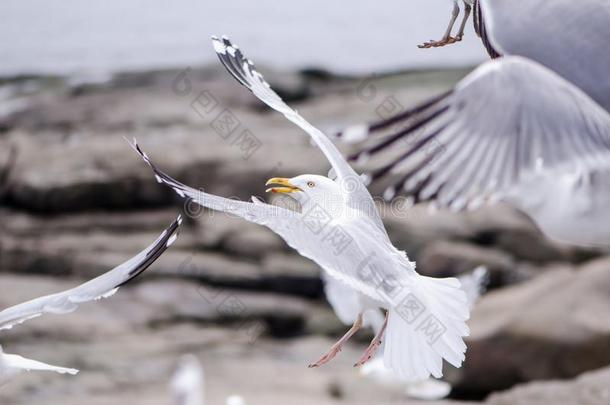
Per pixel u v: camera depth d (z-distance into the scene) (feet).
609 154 13.80
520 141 13.55
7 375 22.40
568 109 13.82
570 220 16.12
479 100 13.62
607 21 15.02
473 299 38.22
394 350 19.02
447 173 13.38
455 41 22.18
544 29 14.99
